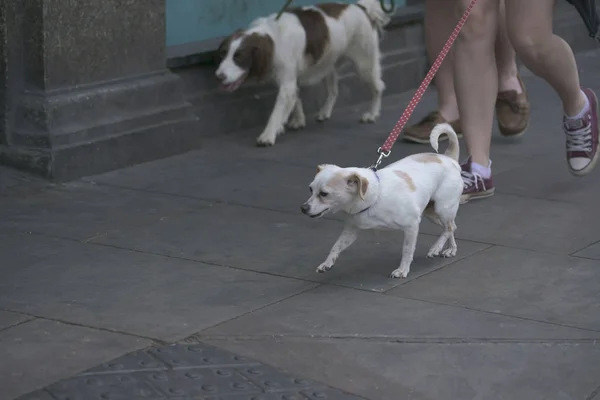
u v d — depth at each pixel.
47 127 8.80
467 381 5.23
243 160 9.75
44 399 4.93
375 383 5.20
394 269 6.86
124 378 5.16
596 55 15.37
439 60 7.13
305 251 7.22
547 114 11.72
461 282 6.62
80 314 6.03
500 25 9.97
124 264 6.91
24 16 8.73
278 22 10.16
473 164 8.41
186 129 9.93
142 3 9.48
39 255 7.07
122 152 9.32
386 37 12.70
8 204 8.23
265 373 5.27
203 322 5.93
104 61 9.25
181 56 10.24
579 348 5.62
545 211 8.18
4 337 5.67
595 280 6.67
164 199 8.48
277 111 10.30
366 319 6.00
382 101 12.46
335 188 6.18
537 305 6.25
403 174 6.48
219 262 6.99
